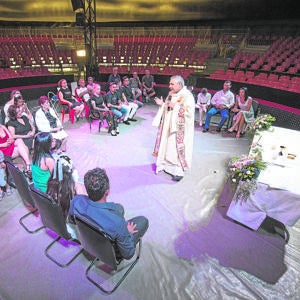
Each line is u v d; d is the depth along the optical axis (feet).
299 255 8.95
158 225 10.09
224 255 8.82
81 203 6.56
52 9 43.42
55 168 8.37
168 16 45.42
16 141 12.62
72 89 23.26
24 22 43.68
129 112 21.40
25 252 8.64
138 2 44.60
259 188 9.04
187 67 38.73
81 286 7.58
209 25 45.19
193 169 14.39
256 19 42.24
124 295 7.36
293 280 8.00
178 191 12.30
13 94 14.71
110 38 46.06
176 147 12.78
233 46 42.70
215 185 12.89
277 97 23.72
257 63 35.01
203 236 9.62
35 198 7.75
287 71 31.53
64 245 8.99
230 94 19.26
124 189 12.30
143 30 47.96
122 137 18.34
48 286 7.54
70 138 17.74
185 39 45.32
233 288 7.68
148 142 17.67
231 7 42.16
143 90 27.43
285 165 10.09
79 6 28.55
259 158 10.10
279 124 21.75
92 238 6.51
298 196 8.53
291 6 39.01
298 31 40.04
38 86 28.25
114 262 6.84
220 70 33.94
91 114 19.06
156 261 8.48
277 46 38.47
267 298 7.43
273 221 10.53
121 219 6.39
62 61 39.68
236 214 10.19
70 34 45.60
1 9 41.37
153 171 14.02
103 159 15.05
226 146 17.52
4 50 36.99
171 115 12.51
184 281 7.84
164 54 42.29
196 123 22.04
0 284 7.53
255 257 8.79
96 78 31.40
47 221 8.14
